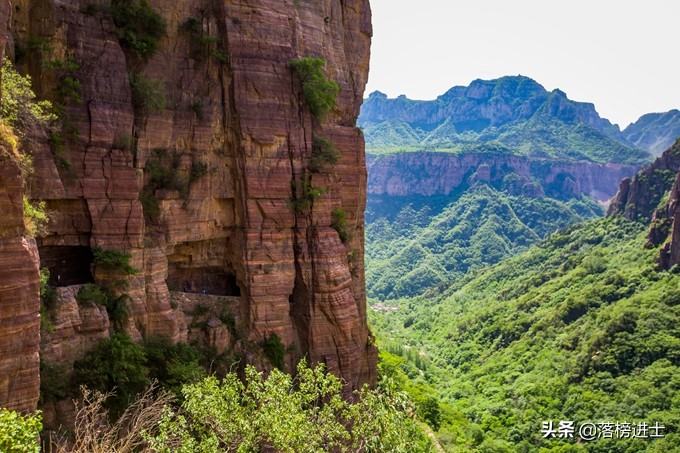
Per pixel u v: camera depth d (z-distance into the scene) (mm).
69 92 24578
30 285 17000
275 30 32156
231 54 30641
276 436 16734
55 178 23609
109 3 27141
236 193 31344
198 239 30312
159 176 28375
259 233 31344
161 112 28422
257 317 31078
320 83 32750
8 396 16484
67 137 24703
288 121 32188
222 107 30922
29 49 24000
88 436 17719
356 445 19031
